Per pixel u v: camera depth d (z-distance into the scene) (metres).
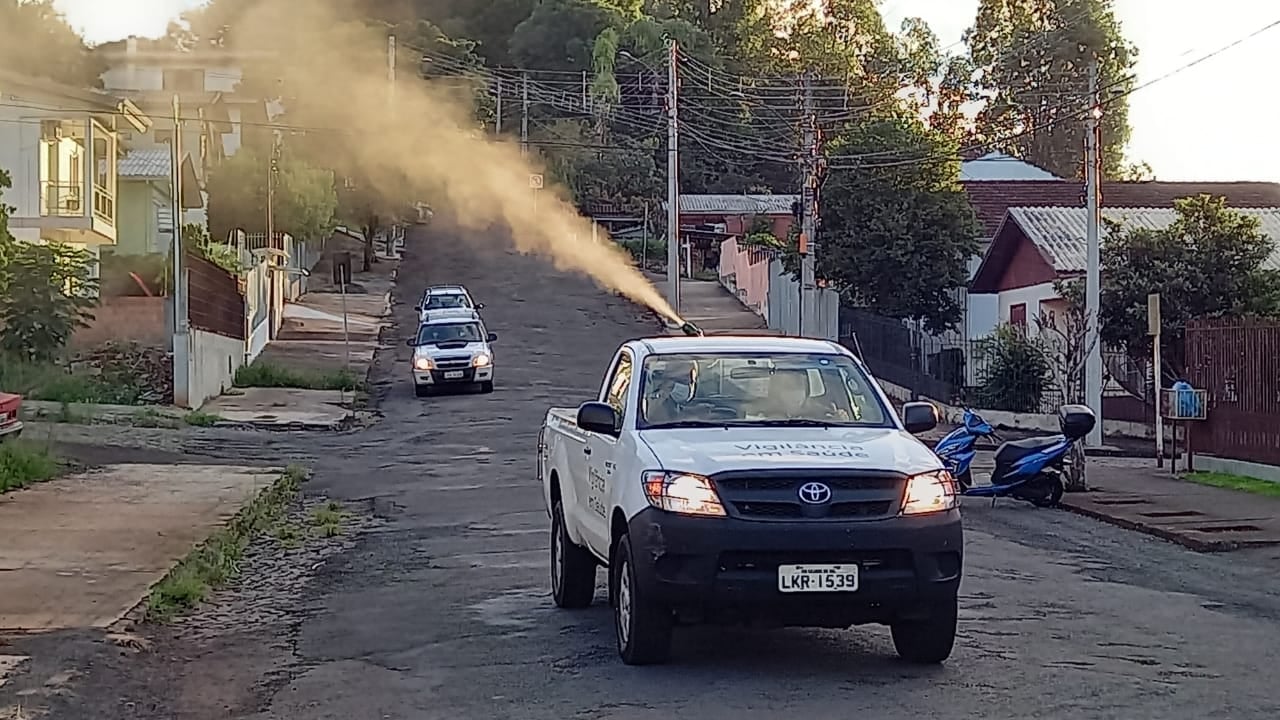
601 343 46.25
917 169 37.34
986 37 68.12
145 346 34.03
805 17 83.88
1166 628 9.79
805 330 35.69
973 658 8.67
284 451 24.30
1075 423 17.81
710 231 71.06
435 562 13.11
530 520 16.02
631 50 77.06
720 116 72.94
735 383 9.34
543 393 35.41
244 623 10.41
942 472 8.20
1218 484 19.19
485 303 55.56
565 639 9.41
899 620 8.03
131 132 48.06
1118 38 65.56
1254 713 7.32
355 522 16.19
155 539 13.66
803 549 7.74
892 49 81.75
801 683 7.99
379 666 8.79
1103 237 30.89
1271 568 13.00
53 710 7.67
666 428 8.86
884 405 9.29
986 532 15.32
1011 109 65.38
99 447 22.94
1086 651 8.92
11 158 36.66
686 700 7.61
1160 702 7.55
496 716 7.41
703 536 7.76
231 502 16.53
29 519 15.00
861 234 37.31
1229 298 28.39
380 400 34.19
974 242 37.56
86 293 35.22
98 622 9.87
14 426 18.64
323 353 42.38
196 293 32.09
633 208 73.12
